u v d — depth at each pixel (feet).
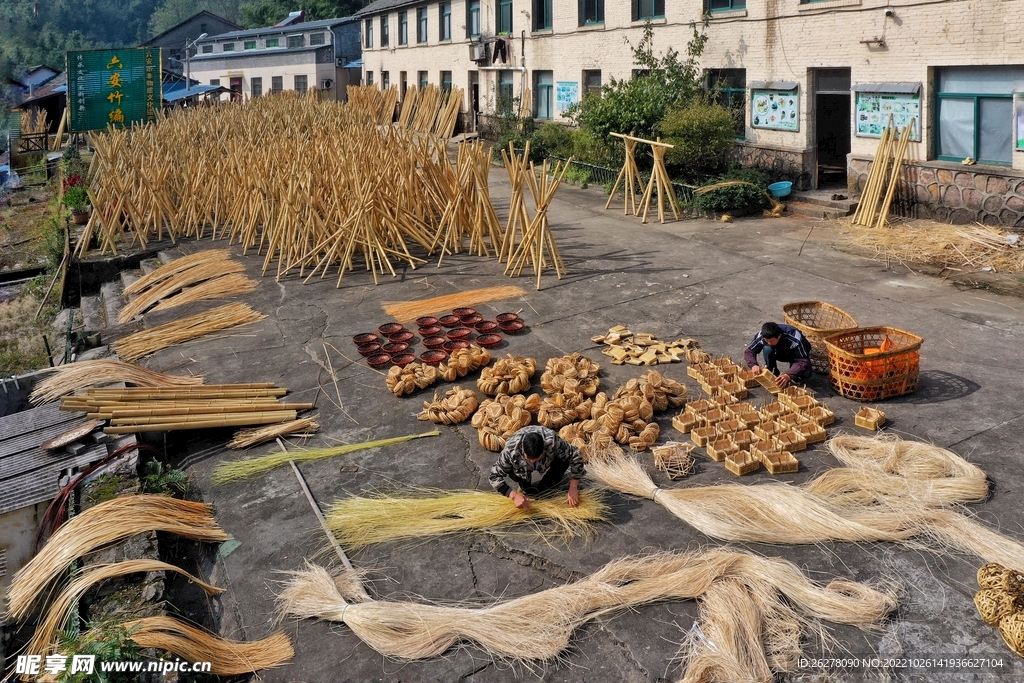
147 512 20.48
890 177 48.78
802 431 23.25
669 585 17.08
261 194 47.70
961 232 42.63
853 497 19.93
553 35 82.58
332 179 45.55
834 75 52.65
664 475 22.07
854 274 38.58
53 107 145.69
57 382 29.94
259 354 33.12
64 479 23.81
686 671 15.03
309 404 27.99
